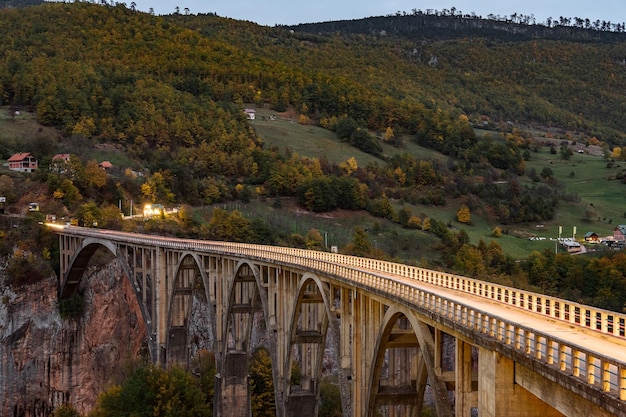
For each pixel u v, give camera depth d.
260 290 65.19
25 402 109.62
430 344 35.44
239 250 71.81
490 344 28.72
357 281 43.94
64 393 113.12
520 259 133.62
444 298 33.16
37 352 111.44
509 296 39.09
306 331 60.81
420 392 43.22
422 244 144.75
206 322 113.81
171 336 86.56
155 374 78.62
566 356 26.97
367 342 44.22
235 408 75.69
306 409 60.56
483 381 29.88
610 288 102.75
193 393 77.69
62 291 114.00
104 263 119.06
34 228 120.44
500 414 28.52
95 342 116.75
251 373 89.81
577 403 23.81
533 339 27.48
